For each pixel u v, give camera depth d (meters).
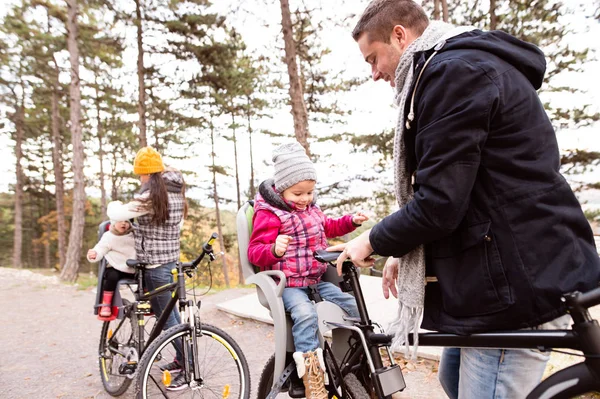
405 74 1.42
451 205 1.18
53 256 34.97
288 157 2.09
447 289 1.29
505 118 1.19
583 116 9.98
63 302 7.34
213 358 2.74
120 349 3.19
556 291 1.15
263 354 4.03
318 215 2.26
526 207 1.18
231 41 14.20
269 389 2.21
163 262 3.09
